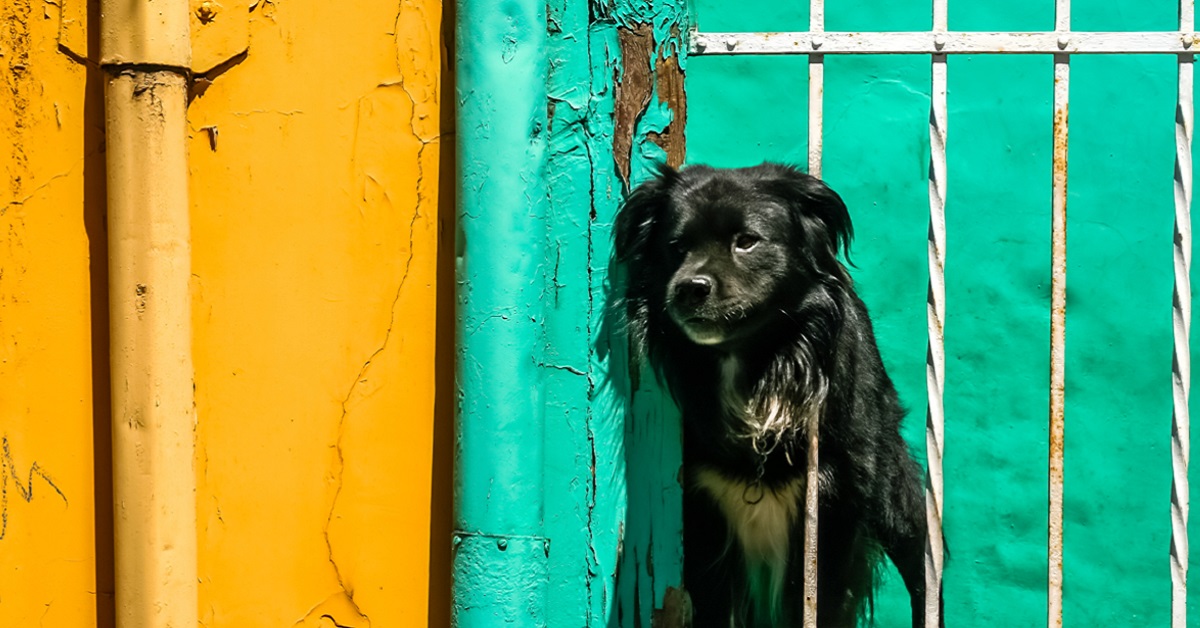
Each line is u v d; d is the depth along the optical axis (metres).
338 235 2.81
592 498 2.77
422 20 2.80
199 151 2.81
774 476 3.60
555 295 2.76
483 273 2.68
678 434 2.86
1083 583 4.23
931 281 2.77
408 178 2.80
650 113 2.83
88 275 2.82
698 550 3.65
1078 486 4.25
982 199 4.31
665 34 2.83
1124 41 2.69
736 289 3.32
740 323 3.36
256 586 2.82
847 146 4.37
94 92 2.81
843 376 3.57
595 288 2.78
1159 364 4.22
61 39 2.80
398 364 2.80
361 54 2.80
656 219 3.46
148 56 2.70
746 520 3.69
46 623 2.83
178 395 2.75
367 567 2.81
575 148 2.76
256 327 2.82
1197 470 4.20
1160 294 4.23
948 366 4.31
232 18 2.80
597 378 2.78
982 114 4.31
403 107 2.80
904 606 4.45
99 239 2.82
